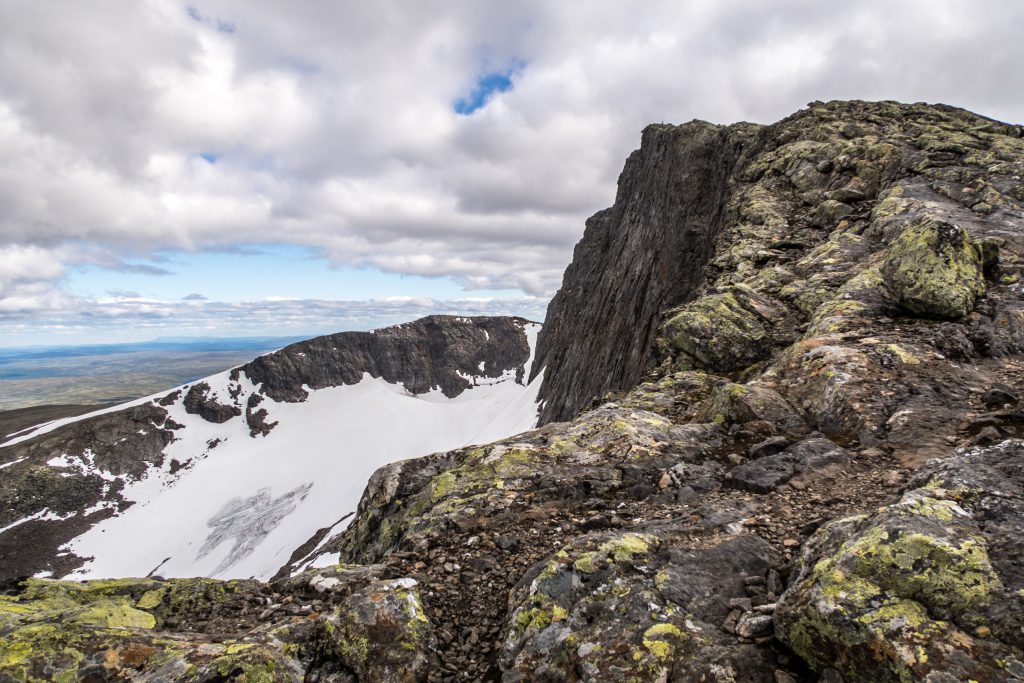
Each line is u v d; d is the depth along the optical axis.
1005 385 10.70
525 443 11.94
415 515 10.15
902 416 10.05
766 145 38.22
